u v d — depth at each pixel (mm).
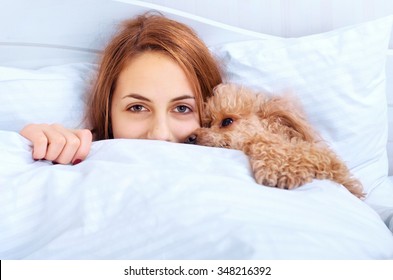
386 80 1388
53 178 757
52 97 1116
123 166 745
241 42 1245
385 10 1391
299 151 830
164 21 1104
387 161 1356
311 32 1412
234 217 624
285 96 1139
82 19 1244
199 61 1079
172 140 1018
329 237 626
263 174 771
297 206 682
